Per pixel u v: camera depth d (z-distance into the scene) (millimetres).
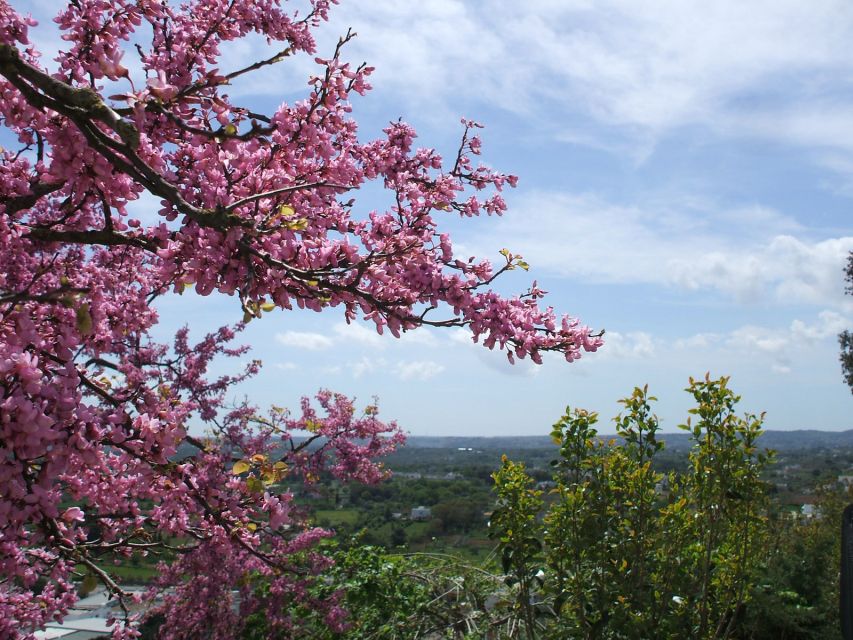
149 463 2680
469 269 3488
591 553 4418
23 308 2582
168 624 6500
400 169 4566
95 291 3230
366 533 7449
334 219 3459
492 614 5516
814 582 6699
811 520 10414
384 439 7848
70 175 2594
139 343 6625
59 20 2779
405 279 3141
